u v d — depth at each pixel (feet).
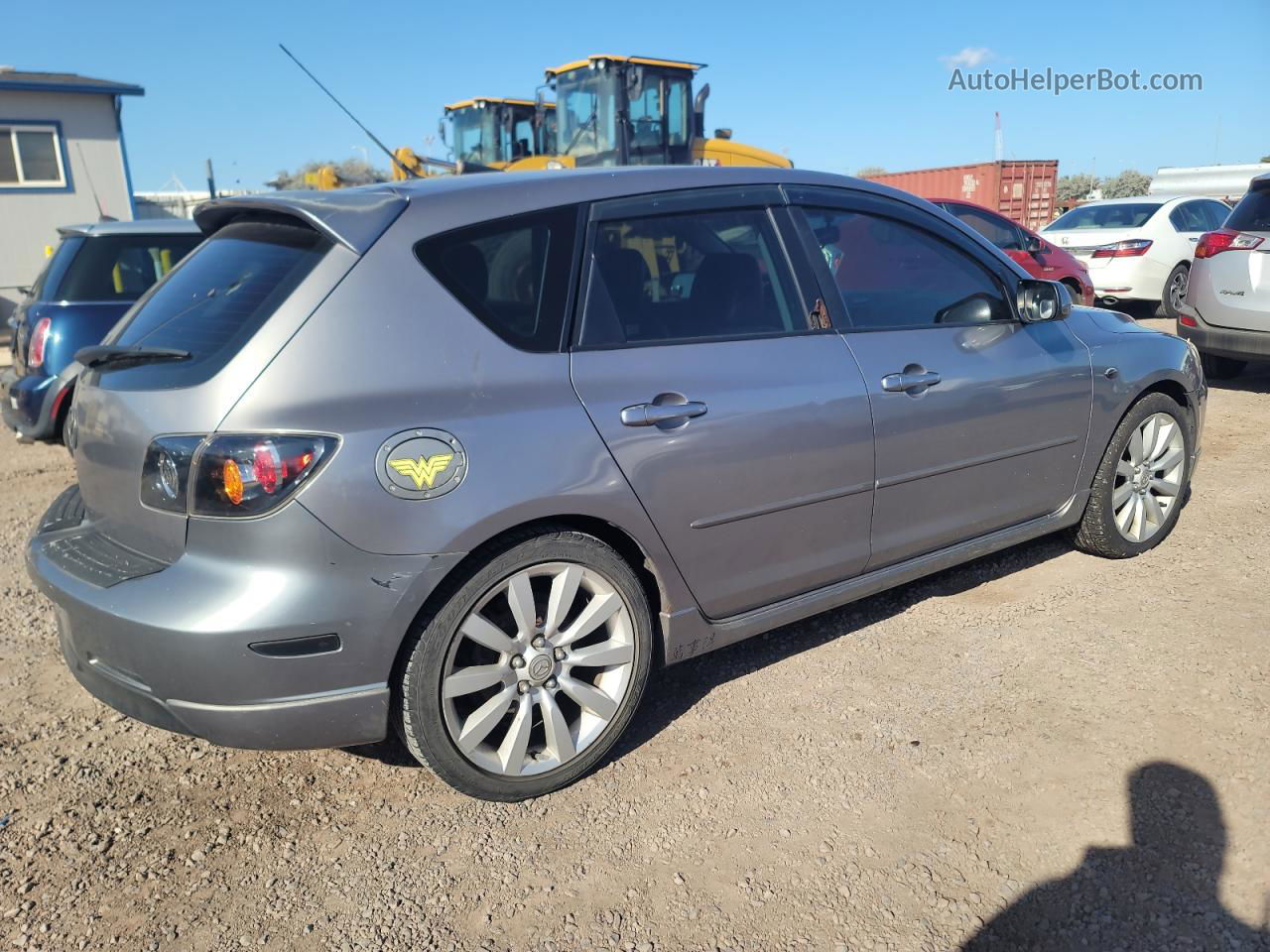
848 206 11.90
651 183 10.37
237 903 8.23
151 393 8.55
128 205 71.00
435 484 8.38
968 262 12.87
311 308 8.34
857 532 11.36
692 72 39.88
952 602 13.52
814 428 10.63
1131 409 14.28
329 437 8.05
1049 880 8.08
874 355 11.35
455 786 9.14
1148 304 45.80
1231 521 16.03
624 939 7.68
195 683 8.12
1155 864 8.18
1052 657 11.74
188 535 8.20
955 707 10.77
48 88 66.33
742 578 10.55
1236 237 25.09
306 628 8.08
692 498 9.86
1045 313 12.47
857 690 11.25
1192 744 9.77
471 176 9.99
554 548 9.16
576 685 9.53
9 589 15.38
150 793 9.82
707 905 8.00
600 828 9.05
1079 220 44.04
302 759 10.43
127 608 8.20
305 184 26.84
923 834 8.72
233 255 9.63
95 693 9.05
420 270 8.80
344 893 8.32
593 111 38.73
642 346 9.79
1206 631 12.14
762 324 10.72
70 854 8.90
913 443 11.57
